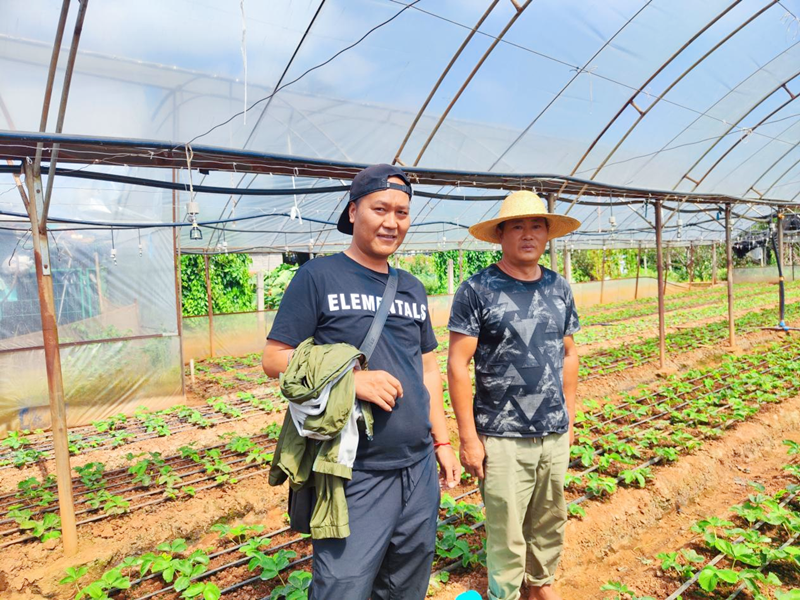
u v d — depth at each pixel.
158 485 5.98
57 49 3.59
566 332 3.14
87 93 4.66
